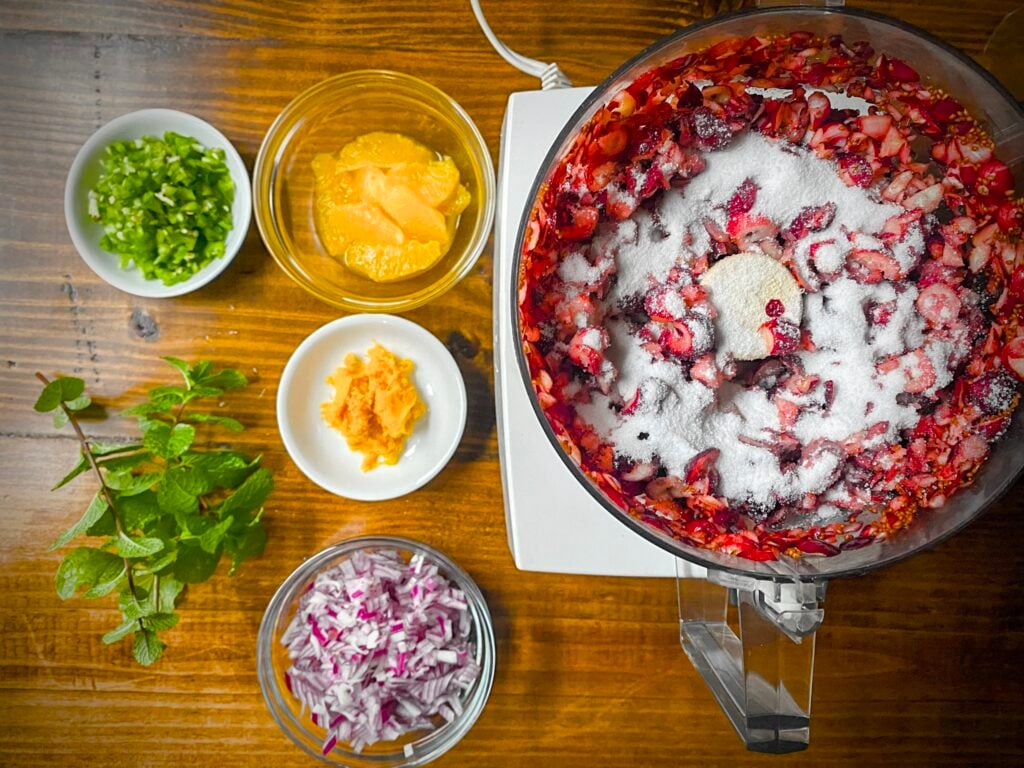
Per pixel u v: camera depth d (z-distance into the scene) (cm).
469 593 95
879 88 76
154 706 96
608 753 98
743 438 78
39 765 96
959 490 77
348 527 97
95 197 92
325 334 93
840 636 99
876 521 79
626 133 74
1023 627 99
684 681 98
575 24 95
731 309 76
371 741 95
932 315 78
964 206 78
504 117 92
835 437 78
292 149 97
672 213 77
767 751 75
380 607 93
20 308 95
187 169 92
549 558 84
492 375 98
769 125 77
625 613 98
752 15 68
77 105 94
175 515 85
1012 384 77
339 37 95
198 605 96
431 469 93
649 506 74
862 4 94
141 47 94
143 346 96
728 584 80
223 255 93
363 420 93
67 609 96
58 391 84
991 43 93
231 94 95
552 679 98
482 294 98
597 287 75
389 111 98
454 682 96
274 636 96
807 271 78
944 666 99
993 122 75
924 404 78
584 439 75
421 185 94
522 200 83
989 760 100
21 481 96
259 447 96
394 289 98
